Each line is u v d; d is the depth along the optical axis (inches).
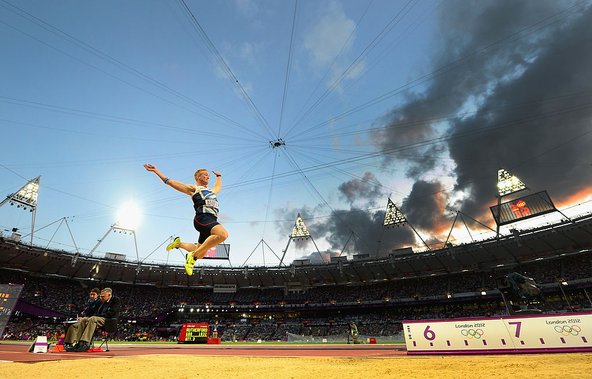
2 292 747.4
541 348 306.0
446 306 2719.0
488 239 2487.7
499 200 2536.9
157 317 2923.2
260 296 3309.5
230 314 3193.9
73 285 2883.9
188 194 239.1
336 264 3070.9
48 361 234.8
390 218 3095.5
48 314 2411.4
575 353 289.7
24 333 2303.2
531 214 2359.7
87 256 2731.3
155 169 231.1
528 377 150.3
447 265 2797.7
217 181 258.2
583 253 2294.5
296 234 3331.7
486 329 332.2
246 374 183.2
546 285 2260.1
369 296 3021.7
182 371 196.2
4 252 2354.8
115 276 3031.5
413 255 2787.9
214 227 217.3
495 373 168.7
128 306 2952.8
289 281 3331.7
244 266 3174.2
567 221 2174.0
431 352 343.0
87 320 394.0
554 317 311.4
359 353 421.4
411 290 2898.6
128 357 291.0
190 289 3376.0
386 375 171.2
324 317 3097.9
